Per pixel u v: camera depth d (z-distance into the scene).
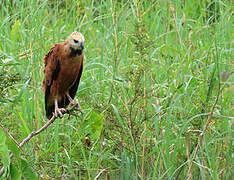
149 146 9.92
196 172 9.91
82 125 8.97
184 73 11.37
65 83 10.31
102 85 11.45
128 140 9.87
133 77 9.64
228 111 10.55
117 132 10.19
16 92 11.81
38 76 11.69
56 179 9.35
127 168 9.68
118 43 12.09
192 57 12.38
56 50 10.16
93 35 15.89
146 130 10.05
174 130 10.12
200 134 9.29
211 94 10.09
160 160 9.62
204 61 12.91
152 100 10.71
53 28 13.45
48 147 10.30
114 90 10.23
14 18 14.82
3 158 8.16
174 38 15.13
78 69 10.23
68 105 10.32
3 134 8.11
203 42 14.55
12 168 8.52
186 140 9.36
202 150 9.52
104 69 12.38
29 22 13.10
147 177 9.75
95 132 9.02
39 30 12.83
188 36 14.10
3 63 9.47
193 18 16.34
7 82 9.13
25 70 11.78
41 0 14.37
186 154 9.92
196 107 10.08
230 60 12.34
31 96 11.52
